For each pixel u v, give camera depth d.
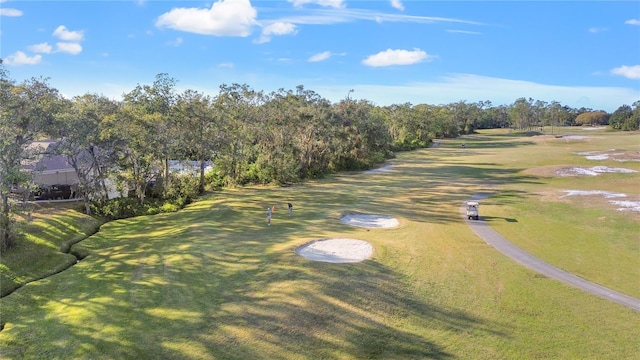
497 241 28.44
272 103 60.34
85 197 36.47
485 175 59.41
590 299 20.05
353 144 68.31
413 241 28.03
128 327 17.28
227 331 16.95
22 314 18.78
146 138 40.06
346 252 25.53
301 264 23.12
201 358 15.36
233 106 56.34
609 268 23.81
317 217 35.09
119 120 38.56
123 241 29.83
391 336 16.94
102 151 38.44
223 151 50.03
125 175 41.31
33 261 25.09
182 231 31.34
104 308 18.92
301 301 19.14
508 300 19.92
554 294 20.55
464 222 33.47
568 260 25.02
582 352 15.99
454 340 16.78
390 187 50.59
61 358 15.43
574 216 34.94
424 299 19.84
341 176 60.66
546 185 50.22
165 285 21.20
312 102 68.06
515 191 46.53
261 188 50.66
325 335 16.86
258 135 55.38
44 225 30.86
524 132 159.38
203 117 47.66
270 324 17.45
